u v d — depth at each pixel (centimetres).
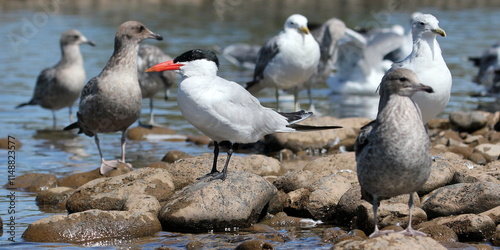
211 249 964
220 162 1288
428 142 887
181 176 1250
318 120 1644
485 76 2261
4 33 3175
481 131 1673
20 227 1077
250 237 1012
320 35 2041
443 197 1064
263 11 4012
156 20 3653
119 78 1369
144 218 1056
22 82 2341
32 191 1294
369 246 869
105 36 3138
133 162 1489
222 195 1081
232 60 2641
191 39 3077
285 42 1764
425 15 1214
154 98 2223
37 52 2795
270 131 1166
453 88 2291
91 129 1422
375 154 887
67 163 1491
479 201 1037
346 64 2325
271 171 1336
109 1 4291
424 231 980
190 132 1789
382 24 3428
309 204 1131
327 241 996
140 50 1841
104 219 1040
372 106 2077
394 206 1043
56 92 1928
